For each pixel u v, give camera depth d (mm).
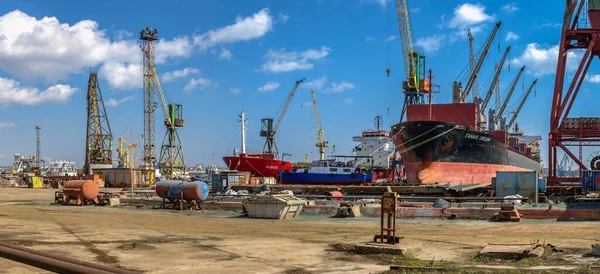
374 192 52250
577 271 12148
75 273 4363
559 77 55406
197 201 39781
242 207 36062
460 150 61938
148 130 130125
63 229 23797
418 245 16547
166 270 13344
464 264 13609
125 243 18703
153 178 112938
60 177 126125
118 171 107062
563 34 54531
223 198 42719
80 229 23844
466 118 70500
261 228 25281
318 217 32500
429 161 61188
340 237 21078
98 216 32906
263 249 17328
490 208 30062
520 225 25391
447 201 37656
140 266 13922
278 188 58844
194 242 19234
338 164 84812
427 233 22281
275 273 12930
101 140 150625
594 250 14883
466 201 39656
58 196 48094
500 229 23641
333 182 73562
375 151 95062
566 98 55219
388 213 16812
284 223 28516
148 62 131375
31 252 5312
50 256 5109
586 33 53656
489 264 13586
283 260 14977
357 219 30984
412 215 30984
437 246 17531
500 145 70125
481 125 82375
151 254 16141
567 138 56312
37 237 20359
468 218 29625
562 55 55062
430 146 60594
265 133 167875
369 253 16078
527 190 39781
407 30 110875
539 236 20469
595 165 56281
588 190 43812
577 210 28609
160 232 22922
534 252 14469
